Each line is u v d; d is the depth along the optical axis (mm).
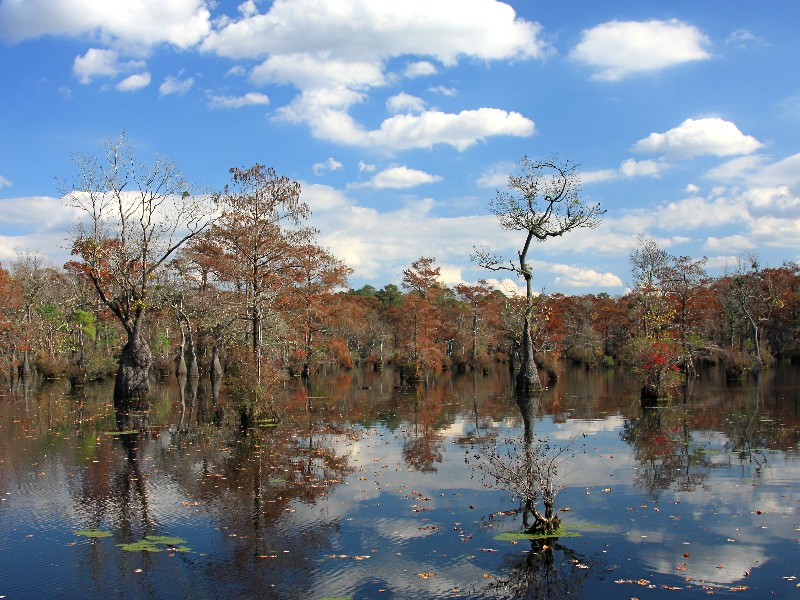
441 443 17688
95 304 32250
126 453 16594
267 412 22094
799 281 69562
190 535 9875
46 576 8289
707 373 45719
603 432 18922
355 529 10055
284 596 7609
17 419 23781
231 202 30891
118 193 30141
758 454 15055
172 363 53156
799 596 7375
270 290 32938
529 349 32844
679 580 7871
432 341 53250
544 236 32125
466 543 9336
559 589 7672
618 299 78938
